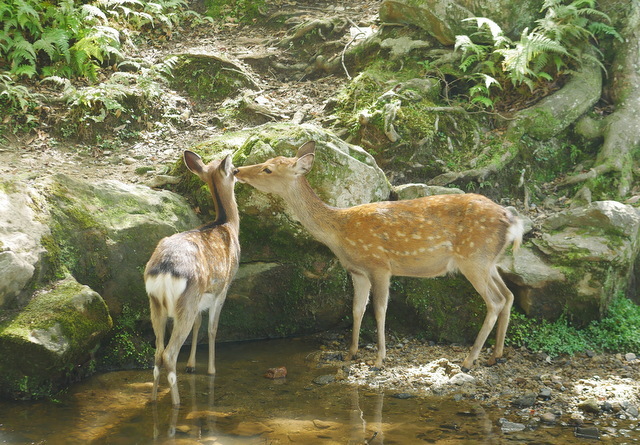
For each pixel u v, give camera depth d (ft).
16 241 19.79
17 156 27.12
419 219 21.08
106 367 21.47
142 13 37.50
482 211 20.72
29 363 18.51
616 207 24.40
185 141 30.12
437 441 16.34
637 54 31.37
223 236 20.24
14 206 20.71
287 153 24.00
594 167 28.40
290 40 37.50
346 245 21.76
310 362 22.26
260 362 22.21
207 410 18.11
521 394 19.45
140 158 28.32
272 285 24.66
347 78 34.91
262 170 21.61
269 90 34.22
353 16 39.11
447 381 20.44
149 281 17.67
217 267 19.42
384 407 18.52
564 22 32.07
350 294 24.90
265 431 16.83
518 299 23.82
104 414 17.71
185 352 23.12
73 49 33.17
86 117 29.48
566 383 20.12
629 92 30.66
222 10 41.29
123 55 34.60
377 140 28.66
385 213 21.33
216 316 20.62
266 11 40.68
